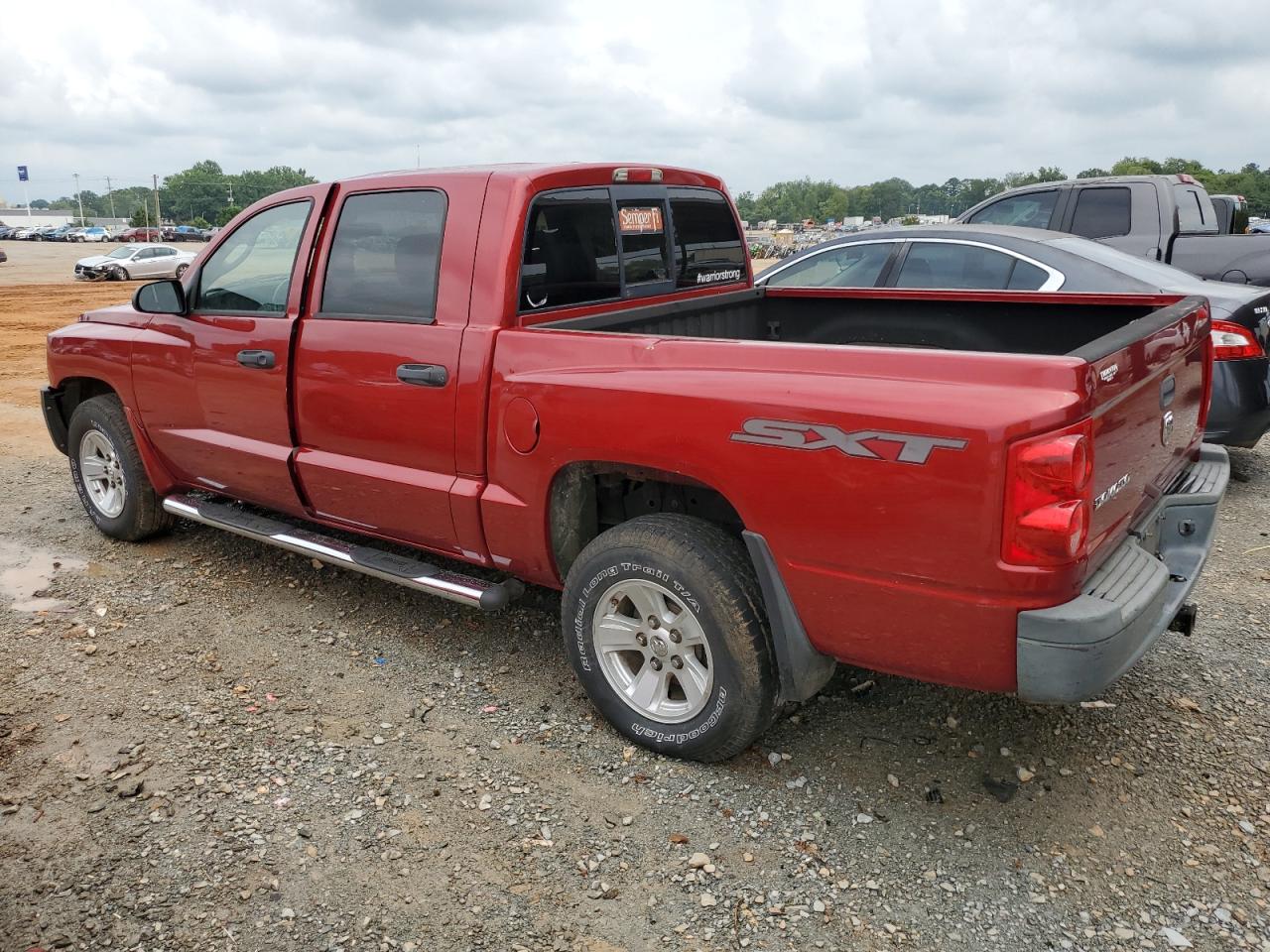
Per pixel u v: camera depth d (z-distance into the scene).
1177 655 4.13
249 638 4.34
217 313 4.58
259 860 2.88
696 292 4.82
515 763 3.38
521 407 3.46
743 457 2.93
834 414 2.74
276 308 4.34
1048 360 2.51
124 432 5.23
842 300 5.01
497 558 3.77
